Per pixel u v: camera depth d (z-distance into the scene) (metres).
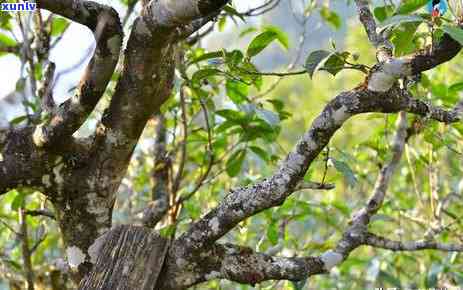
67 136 2.04
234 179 3.41
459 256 3.44
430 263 3.40
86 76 1.97
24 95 2.62
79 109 2.00
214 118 2.89
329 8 3.32
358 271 4.05
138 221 3.17
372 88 1.95
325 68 1.95
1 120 2.20
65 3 1.90
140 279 1.99
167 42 1.91
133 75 1.97
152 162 3.23
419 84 2.89
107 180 2.13
